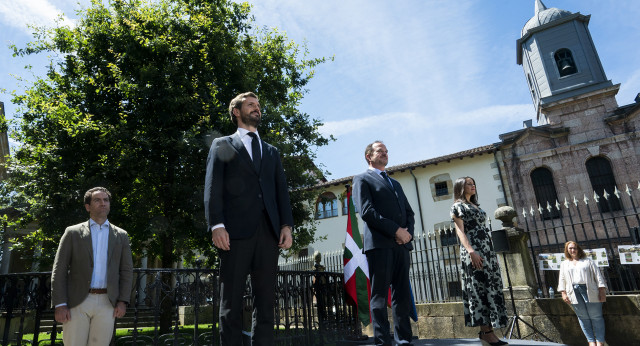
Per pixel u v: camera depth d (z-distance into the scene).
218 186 2.34
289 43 12.98
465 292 3.75
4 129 9.50
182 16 10.58
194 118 9.50
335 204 21.02
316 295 4.39
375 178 3.45
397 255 3.15
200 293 3.86
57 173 8.66
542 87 21.58
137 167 8.73
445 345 3.57
